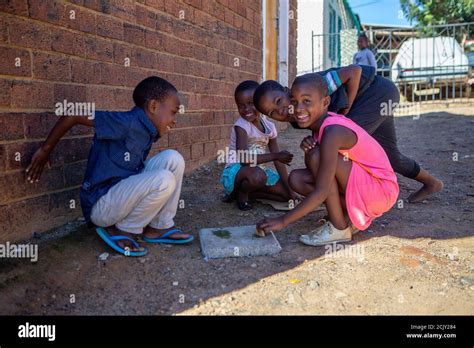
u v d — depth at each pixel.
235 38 5.56
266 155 3.44
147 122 2.56
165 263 2.51
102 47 3.15
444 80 11.34
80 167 3.03
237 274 2.40
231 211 3.50
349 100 3.24
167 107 2.60
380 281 2.31
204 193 3.97
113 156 2.56
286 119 3.01
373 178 2.78
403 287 2.25
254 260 2.57
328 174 2.58
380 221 3.24
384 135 3.64
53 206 2.81
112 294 2.19
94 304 2.10
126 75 3.44
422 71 11.73
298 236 2.96
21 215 2.57
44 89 2.67
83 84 2.98
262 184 3.43
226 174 3.58
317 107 2.66
